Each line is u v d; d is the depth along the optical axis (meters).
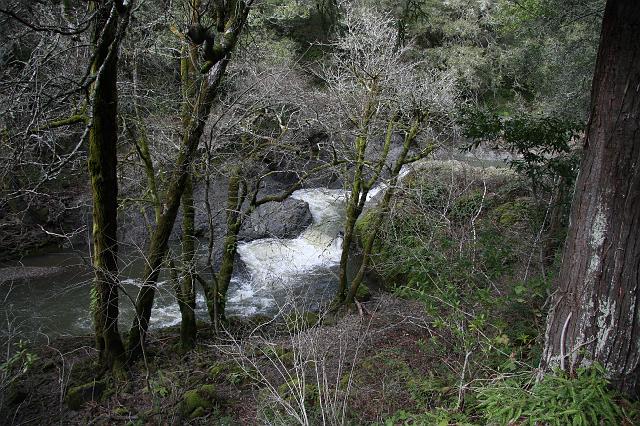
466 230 6.77
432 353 5.15
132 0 3.86
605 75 3.16
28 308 8.39
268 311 8.64
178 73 7.47
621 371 3.20
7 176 4.30
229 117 6.97
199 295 9.15
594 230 3.25
